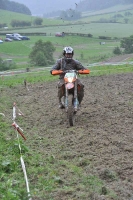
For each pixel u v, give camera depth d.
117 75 24.67
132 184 7.02
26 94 18.20
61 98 12.16
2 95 17.77
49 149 9.21
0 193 6.44
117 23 156.62
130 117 12.23
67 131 10.82
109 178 7.28
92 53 88.81
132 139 9.71
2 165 7.83
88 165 7.98
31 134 10.64
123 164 7.96
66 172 7.62
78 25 136.00
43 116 13.06
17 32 129.62
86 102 15.18
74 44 104.69
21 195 6.49
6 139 9.93
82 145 9.37
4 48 104.25
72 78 11.37
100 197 6.46
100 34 122.81
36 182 7.19
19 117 12.91
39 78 26.02
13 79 28.00
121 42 93.88
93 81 21.77
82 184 7.05
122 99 15.48
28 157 8.45
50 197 6.55
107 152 8.79
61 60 12.12
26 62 83.19
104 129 10.85
